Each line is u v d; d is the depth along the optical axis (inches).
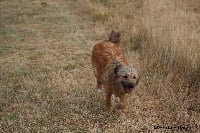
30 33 357.1
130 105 241.8
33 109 241.9
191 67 259.9
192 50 273.4
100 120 232.1
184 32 299.7
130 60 289.9
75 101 247.6
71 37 341.4
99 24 369.4
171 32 296.4
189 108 237.9
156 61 276.5
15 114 238.8
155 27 319.0
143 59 290.0
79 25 372.8
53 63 295.6
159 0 395.2
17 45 331.6
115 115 235.0
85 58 302.2
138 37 320.5
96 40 334.3
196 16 371.2
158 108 239.5
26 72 283.3
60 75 276.5
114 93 228.8
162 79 258.1
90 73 276.5
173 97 242.5
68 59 301.7
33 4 484.4
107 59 234.2
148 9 374.6
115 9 411.8
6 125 230.7
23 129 227.3
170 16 335.3
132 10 403.2
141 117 233.5
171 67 268.2
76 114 236.1
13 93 258.4
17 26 384.8
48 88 261.4
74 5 459.5
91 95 252.1
